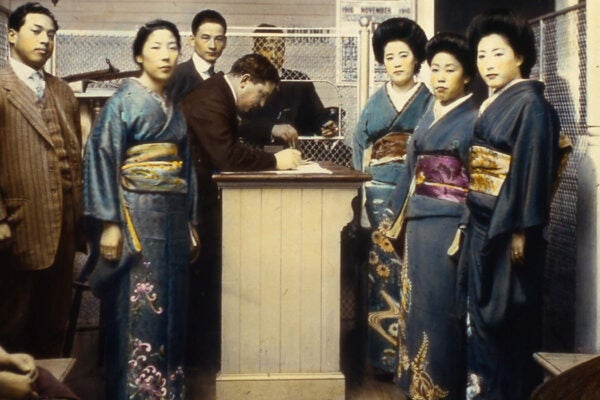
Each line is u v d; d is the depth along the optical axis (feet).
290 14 21.12
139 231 11.06
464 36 11.57
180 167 11.46
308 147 17.06
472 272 10.57
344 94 17.92
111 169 10.92
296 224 12.12
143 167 11.09
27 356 6.34
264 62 13.10
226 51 20.07
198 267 14.39
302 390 12.13
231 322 12.12
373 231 13.82
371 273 13.91
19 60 11.70
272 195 12.07
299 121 17.01
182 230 11.54
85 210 10.93
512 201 10.03
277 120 16.11
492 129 10.24
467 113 11.51
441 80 11.56
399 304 13.69
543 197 9.99
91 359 15.02
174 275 11.46
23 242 11.57
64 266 12.34
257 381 12.08
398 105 13.61
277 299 12.16
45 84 11.99
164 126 11.18
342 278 16.53
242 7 21.13
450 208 11.35
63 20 20.89
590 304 10.84
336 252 12.16
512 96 10.23
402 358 12.12
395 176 13.61
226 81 13.01
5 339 11.73
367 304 14.97
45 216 11.66
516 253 10.19
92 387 13.44
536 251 10.37
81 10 20.89
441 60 11.53
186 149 11.65
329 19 21.24
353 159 14.34
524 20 10.32
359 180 12.05
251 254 12.09
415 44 13.52
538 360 9.10
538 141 9.96
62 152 12.05
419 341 11.64
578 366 3.92
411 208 11.80
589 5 10.75
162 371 11.44
